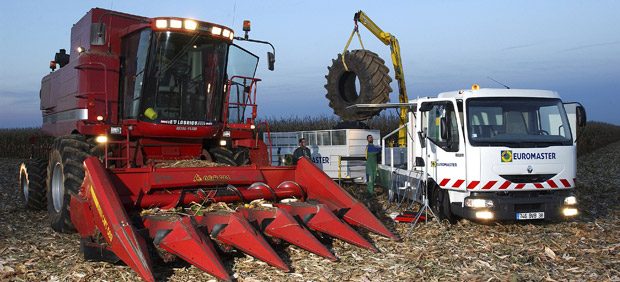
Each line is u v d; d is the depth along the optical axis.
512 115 8.63
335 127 14.83
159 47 7.71
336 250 6.84
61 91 8.94
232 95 8.72
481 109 8.55
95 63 7.89
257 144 8.83
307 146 14.99
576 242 7.56
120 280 5.64
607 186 14.52
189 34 7.81
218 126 8.39
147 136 7.96
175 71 7.93
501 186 8.32
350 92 14.61
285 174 7.94
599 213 10.16
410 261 6.46
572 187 8.63
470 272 6.07
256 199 7.15
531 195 8.46
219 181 7.19
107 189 5.86
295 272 5.92
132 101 7.94
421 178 9.55
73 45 8.87
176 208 6.59
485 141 8.40
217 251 6.00
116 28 8.29
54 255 6.58
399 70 13.71
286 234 6.29
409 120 10.55
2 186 14.77
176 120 7.90
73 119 8.16
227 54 8.41
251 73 9.08
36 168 10.00
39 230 8.20
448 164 8.79
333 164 14.11
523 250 7.05
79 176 7.32
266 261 5.77
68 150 7.47
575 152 8.68
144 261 5.20
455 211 8.73
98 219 5.79
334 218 6.80
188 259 5.43
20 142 31.38
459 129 8.56
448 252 6.92
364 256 6.62
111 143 7.58
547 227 8.70
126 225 5.45
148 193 6.70
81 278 5.68
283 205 6.87
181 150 8.49
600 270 6.16
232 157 8.86
